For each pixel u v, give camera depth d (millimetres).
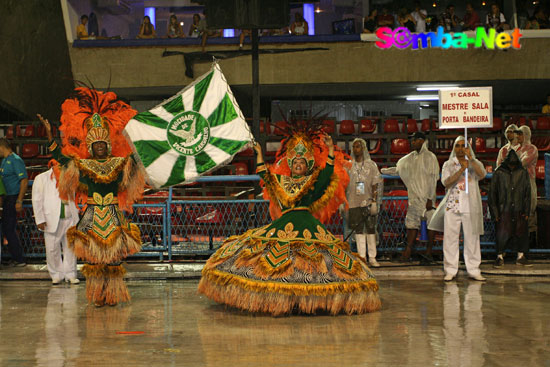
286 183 6695
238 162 15156
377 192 9555
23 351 4898
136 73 19031
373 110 22125
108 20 20766
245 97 21125
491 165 13992
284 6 11273
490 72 18641
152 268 9547
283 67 18906
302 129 6758
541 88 19969
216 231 10516
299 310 6355
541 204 10703
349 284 6320
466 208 8727
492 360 4574
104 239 6699
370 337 5348
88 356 4730
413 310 6594
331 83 18922
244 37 18688
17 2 18047
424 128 16641
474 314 6359
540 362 4516
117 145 7234
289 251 6367
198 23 19375
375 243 9766
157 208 10672
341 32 19297
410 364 4469
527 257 10453
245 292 6262
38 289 8289
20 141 15797
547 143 15516
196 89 7359
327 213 6926
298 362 4531
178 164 7227
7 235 9828
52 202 8617
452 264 8789
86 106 7023
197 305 6965
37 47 19109
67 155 6879
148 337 5379
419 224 9961
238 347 5000
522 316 6246
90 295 6844
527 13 19078
